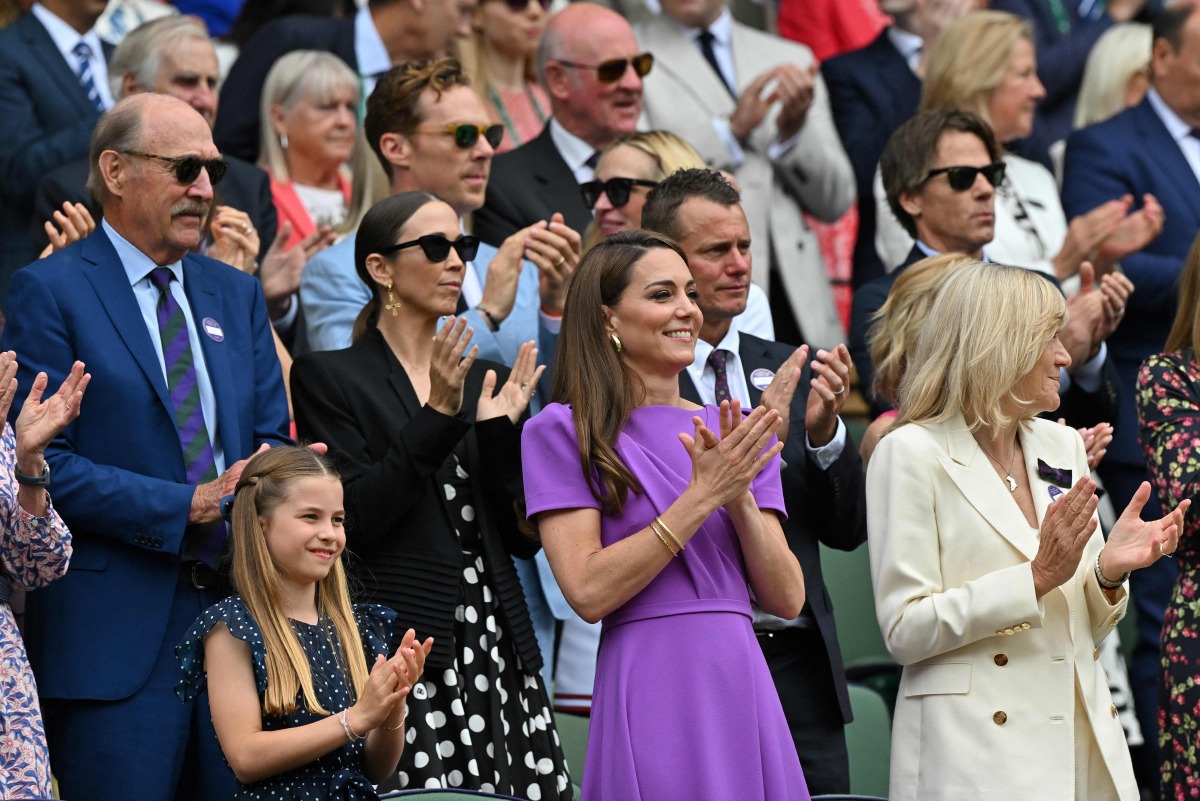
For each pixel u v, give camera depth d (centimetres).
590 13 2639
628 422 1593
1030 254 2806
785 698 1966
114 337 1862
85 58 2720
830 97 3169
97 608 1803
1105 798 1700
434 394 1852
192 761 1828
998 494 1736
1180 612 1925
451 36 2962
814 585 1978
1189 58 2909
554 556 1552
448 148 2356
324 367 1961
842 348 1925
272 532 1590
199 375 1902
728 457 1505
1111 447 2670
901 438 1762
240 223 2233
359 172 2509
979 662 1694
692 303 1598
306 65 2745
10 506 1669
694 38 2992
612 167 2311
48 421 1670
